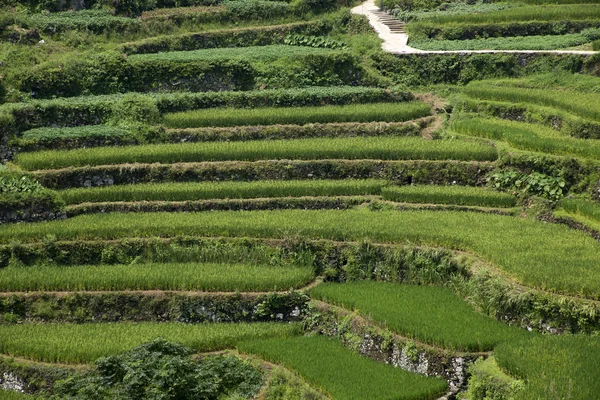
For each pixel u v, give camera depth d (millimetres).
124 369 38750
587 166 48312
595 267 41281
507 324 40312
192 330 42844
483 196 49562
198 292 44906
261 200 51219
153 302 44906
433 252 45094
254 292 44688
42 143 55688
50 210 50844
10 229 49219
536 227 46562
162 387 37625
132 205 51469
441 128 56406
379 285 44938
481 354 38312
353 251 46781
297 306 44344
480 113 57875
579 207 46969
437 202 50062
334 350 41094
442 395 37750
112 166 53688
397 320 40594
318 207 50938
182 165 53750
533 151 51094
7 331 43344
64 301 45438
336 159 53375
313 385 38531
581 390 33781
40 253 48438
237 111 58844
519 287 40625
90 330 43312
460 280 43719
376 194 51406
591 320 38531
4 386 40969
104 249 48406
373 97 60062
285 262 47219
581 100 54906
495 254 43125
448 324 40156
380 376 38594
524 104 56719
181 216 50250
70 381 39344
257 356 41000
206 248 47938
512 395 35062
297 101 59875
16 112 57375
